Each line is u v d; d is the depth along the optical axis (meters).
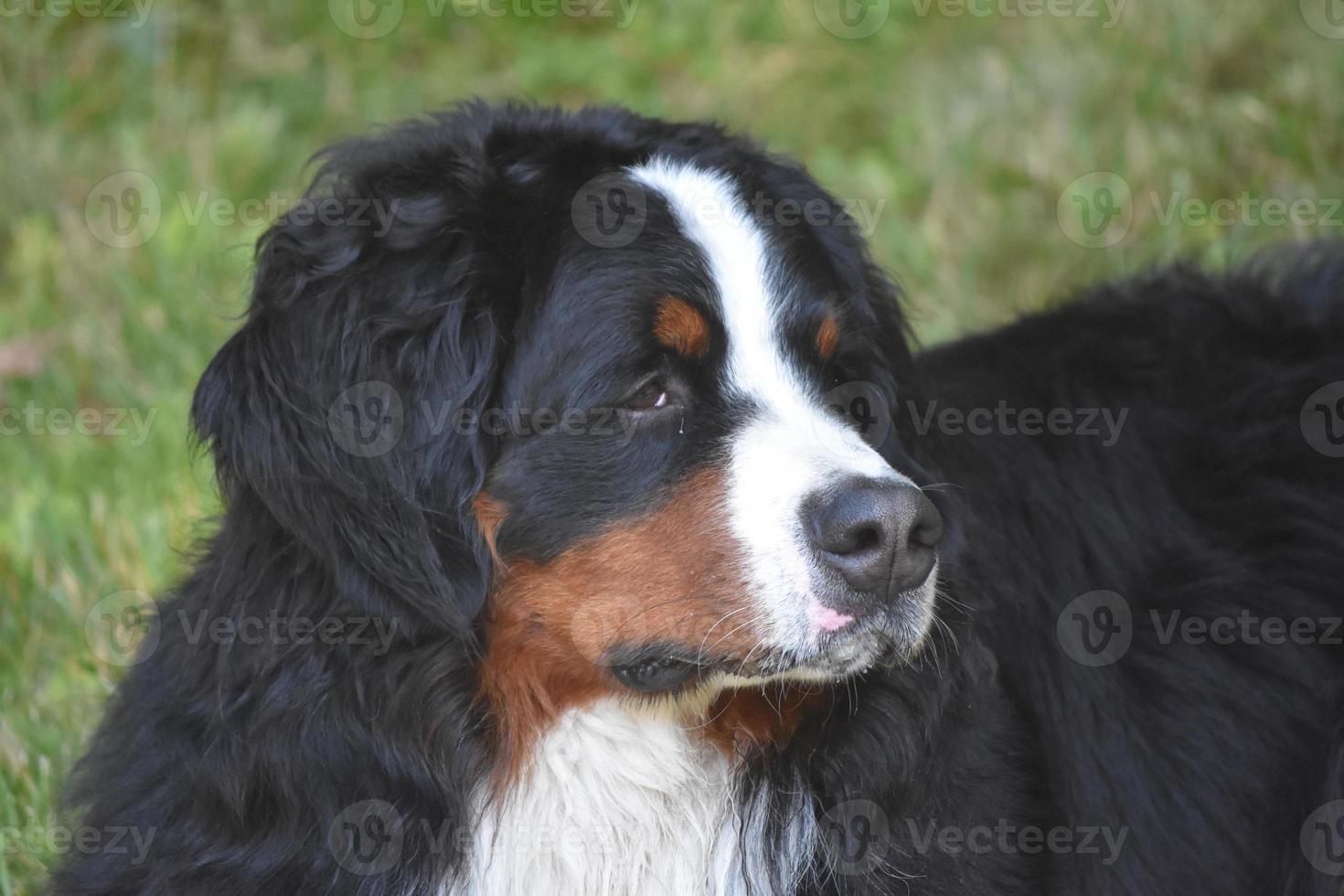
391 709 5.34
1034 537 6.96
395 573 5.34
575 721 5.73
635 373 5.52
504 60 14.80
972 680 6.07
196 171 12.81
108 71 14.05
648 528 5.44
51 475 10.20
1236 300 7.64
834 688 5.81
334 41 14.49
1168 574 6.84
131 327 11.32
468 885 5.61
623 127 6.21
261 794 5.34
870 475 5.20
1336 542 6.78
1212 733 6.68
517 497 5.50
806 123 13.88
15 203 12.75
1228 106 12.16
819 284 6.02
